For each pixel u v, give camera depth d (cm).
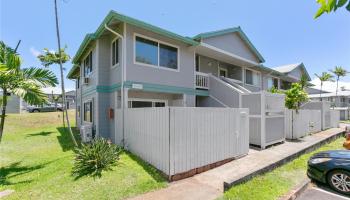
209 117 634
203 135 611
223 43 1316
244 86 1598
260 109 915
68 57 1634
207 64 1420
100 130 1002
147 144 647
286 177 550
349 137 948
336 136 1259
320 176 512
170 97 1159
